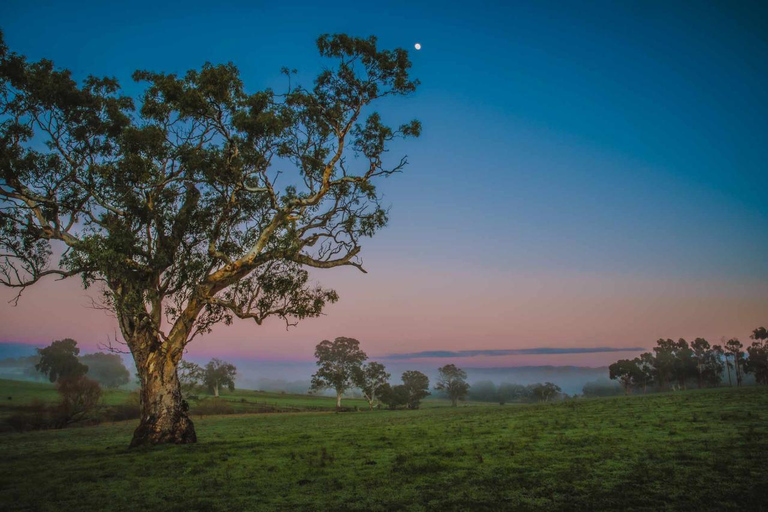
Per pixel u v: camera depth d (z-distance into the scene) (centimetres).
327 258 2645
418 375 12050
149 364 2283
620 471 1131
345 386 10750
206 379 10975
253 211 2761
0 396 8988
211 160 2392
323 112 2594
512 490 1011
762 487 900
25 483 1327
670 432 1792
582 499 905
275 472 1380
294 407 10475
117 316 2370
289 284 2514
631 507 838
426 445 1898
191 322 2389
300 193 2622
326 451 1819
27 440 3744
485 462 1374
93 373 18875
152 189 2469
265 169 2475
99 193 2483
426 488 1073
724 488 912
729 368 14388
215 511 954
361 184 2672
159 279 2467
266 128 2297
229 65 2361
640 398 5709
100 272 2305
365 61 2527
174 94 2291
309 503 986
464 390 15125
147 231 2450
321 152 2653
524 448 1630
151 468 1534
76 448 2538
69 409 5978
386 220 2716
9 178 2297
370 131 2634
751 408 2712
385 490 1073
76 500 1097
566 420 2778
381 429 3023
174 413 2272
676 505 830
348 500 998
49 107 2517
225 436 3156
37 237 2394
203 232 2555
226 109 2391
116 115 2648
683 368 14375
